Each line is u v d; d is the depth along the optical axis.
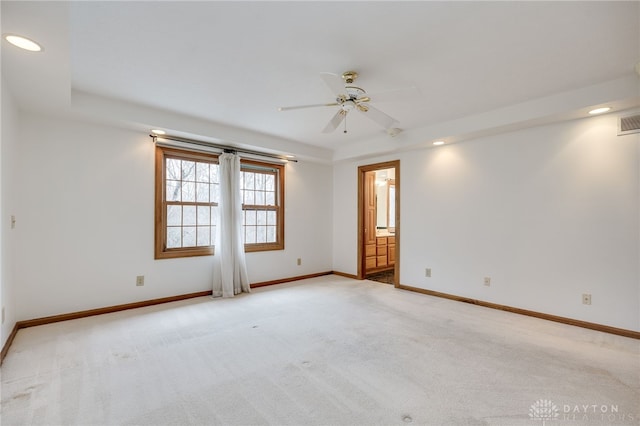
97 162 3.41
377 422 1.67
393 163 4.93
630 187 2.88
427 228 4.46
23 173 2.99
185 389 1.97
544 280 3.38
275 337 2.82
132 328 3.02
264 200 5.01
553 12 1.81
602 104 2.77
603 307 3.01
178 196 4.07
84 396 1.88
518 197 3.58
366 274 5.88
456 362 2.34
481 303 3.88
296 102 3.21
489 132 3.66
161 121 3.48
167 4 1.71
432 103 3.25
